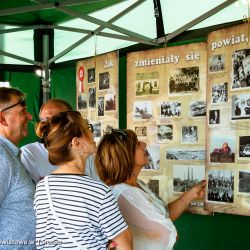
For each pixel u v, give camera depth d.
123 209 1.63
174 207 2.16
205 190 2.80
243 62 2.56
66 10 2.90
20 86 4.50
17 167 1.57
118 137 1.67
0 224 1.53
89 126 1.55
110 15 3.76
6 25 4.29
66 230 1.35
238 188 2.60
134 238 1.63
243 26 2.56
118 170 1.65
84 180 1.39
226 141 2.68
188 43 3.12
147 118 3.25
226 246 2.94
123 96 3.73
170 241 1.65
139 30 3.56
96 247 1.37
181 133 3.04
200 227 3.12
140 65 3.30
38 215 1.43
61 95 4.38
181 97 3.04
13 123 1.69
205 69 2.89
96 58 3.67
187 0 3.17
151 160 3.22
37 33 4.34
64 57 4.34
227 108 2.67
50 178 1.43
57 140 1.43
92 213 1.35
